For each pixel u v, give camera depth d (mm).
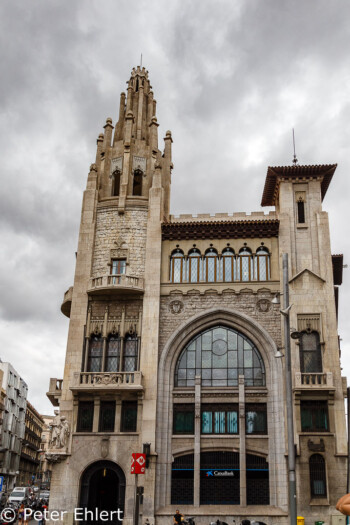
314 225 43375
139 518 36594
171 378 40719
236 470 38000
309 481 36188
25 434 137750
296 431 37219
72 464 38719
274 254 42812
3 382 109312
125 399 39938
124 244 44688
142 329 41594
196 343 41844
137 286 42438
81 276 43969
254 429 38969
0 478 28594
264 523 33719
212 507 37031
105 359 41594
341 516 35094
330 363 38750
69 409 40188
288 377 26672
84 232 45344
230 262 43219
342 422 37250
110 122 50719
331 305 40406
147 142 50906
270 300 41500
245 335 41406
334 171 44469
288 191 44375
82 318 42656
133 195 47594
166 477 38156
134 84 54938
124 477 38281
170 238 44312
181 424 39750
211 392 39938
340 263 44750
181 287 42812
